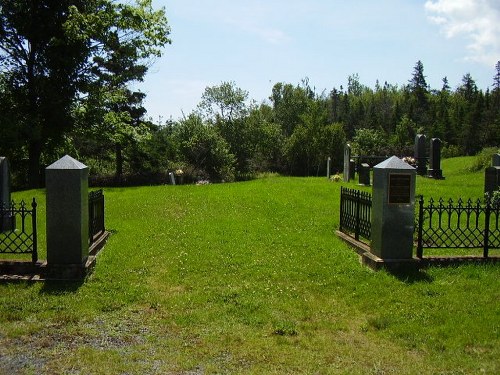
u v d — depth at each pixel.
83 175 8.23
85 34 25.83
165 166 38.03
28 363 5.20
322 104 78.94
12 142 24.69
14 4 25.09
